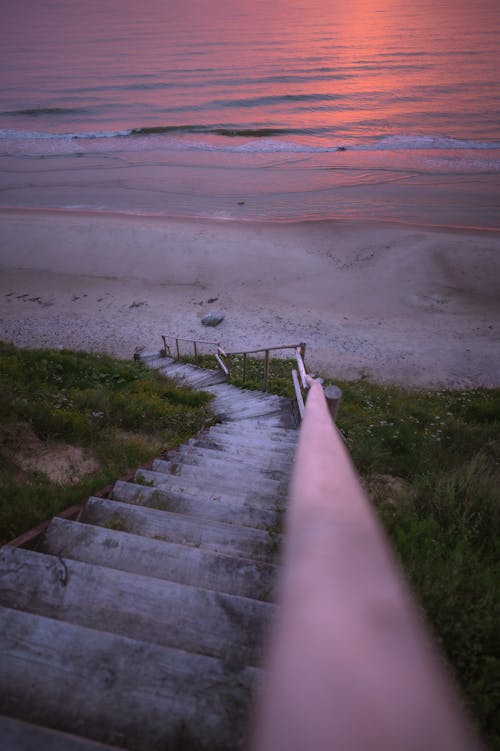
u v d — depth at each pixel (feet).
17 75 276.21
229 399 30.19
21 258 91.04
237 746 4.39
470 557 9.12
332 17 620.08
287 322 75.00
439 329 72.69
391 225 100.83
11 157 145.59
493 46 334.44
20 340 68.90
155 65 297.94
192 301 81.20
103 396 25.86
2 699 4.85
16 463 15.84
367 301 80.53
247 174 130.31
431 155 138.92
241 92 222.48
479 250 89.10
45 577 6.67
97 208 111.55
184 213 109.09
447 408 39.91
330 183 123.44
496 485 13.98
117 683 4.94
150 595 6.37
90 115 193.06
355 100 204.64
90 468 16.58
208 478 13.17
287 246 94.27
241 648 5.74
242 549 8.43
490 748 4.93
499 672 5.90
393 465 19.47
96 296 81.92
